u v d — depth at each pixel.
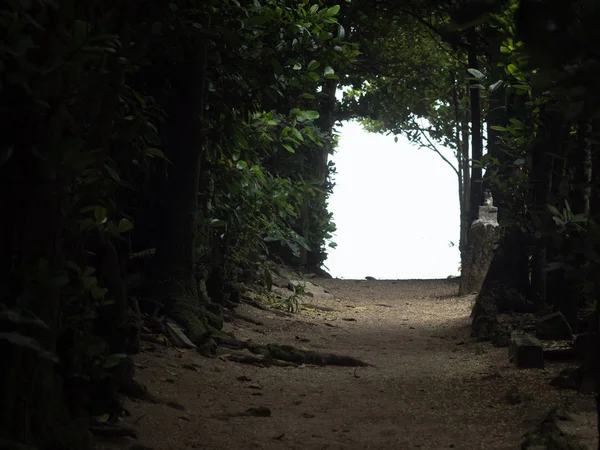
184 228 10.84
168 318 10.33
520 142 12.52
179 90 10.77
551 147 11.48
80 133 5.12
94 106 5.11
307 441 6.06
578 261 5.84
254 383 8.54
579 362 9.10
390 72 29.39
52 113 4.34
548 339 10.52
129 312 9.00
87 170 5.16
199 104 10.84
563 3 1.53
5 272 4.29
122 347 6.52
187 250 10.87
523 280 12.90
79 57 4.28
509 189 12.93
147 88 10.80
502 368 9.13
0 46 3.63
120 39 6.14
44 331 4.37
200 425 6.32
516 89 11.64
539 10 1.54
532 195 12.07
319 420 6.85
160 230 10.89
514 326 11.61
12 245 4.32
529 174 12.48
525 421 6.33
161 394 7.18
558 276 10.80
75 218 5.04
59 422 4.85
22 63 3.84
